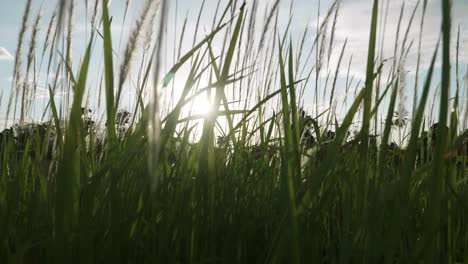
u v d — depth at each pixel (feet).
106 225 2.37
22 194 3.40
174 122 2.15
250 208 3.13
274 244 2.35
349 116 2.06
